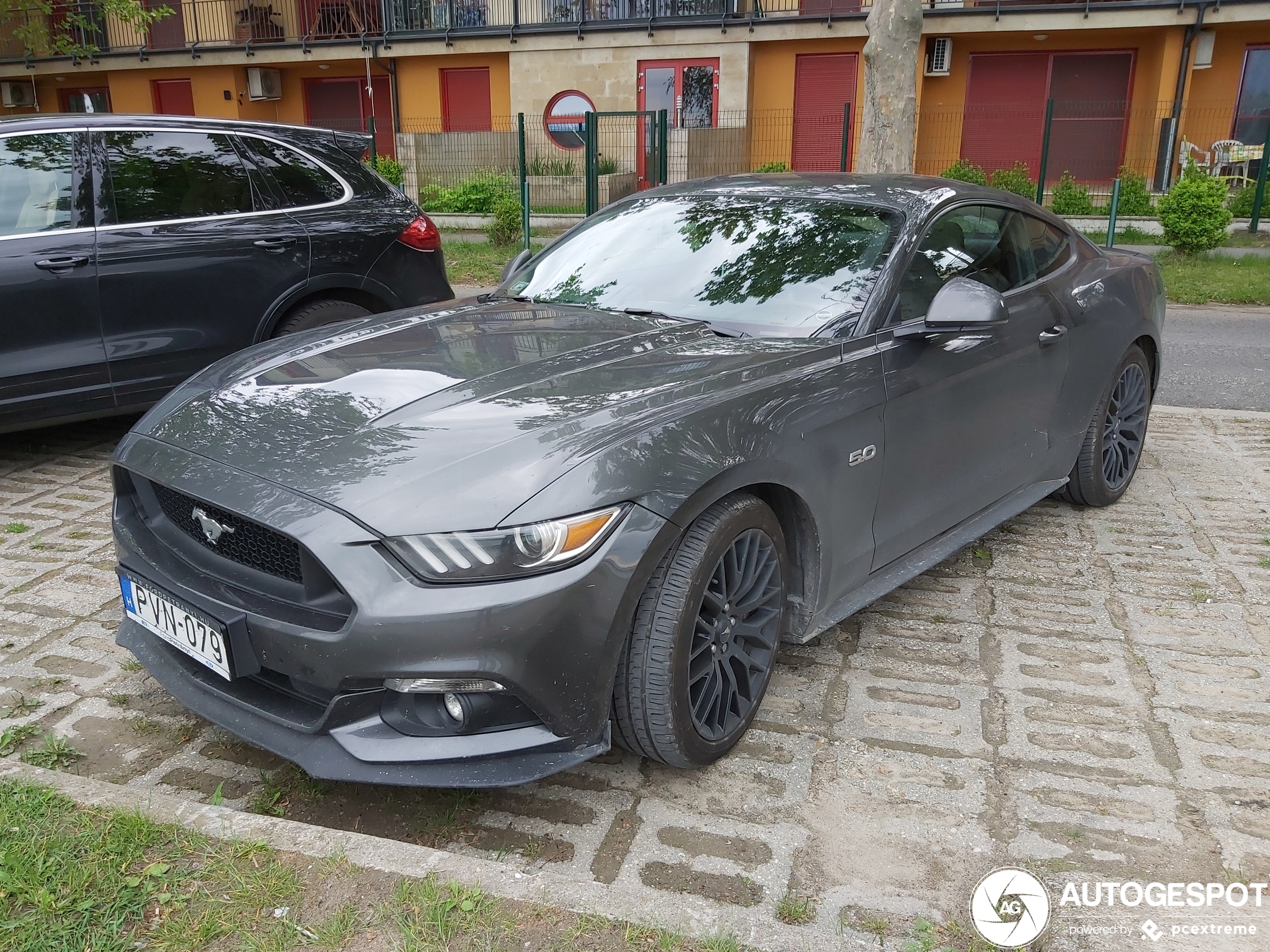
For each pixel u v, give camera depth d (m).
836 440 2.91
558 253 4.06
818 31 19.70
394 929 1.95
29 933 1.92
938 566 4.10
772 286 3.38
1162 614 3.66
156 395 5.08
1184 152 18.61
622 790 2.64
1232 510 4.75
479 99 22.75
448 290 6.23
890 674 3.24
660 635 2.42
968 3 19.88
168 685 2.64
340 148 5.91
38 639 3.39
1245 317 10.73
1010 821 2.51
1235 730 2.91
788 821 2.51
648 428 2.46
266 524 2.27
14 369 4.61
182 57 23.67
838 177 4.02
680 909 2.03
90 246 4.78
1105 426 4.54
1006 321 3.21
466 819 2.53
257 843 2.17
